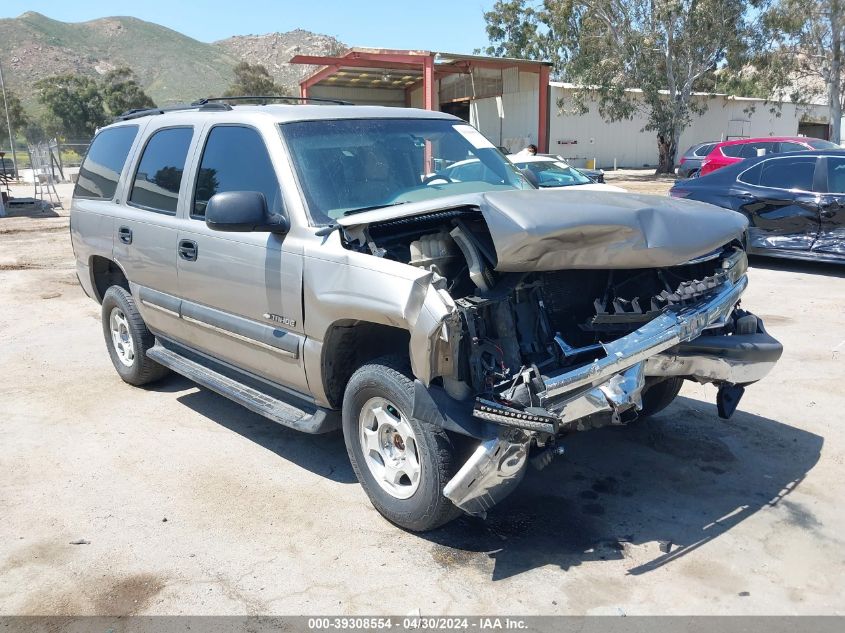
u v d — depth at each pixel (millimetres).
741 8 33062
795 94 40969
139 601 3338
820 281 9555
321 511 4086
